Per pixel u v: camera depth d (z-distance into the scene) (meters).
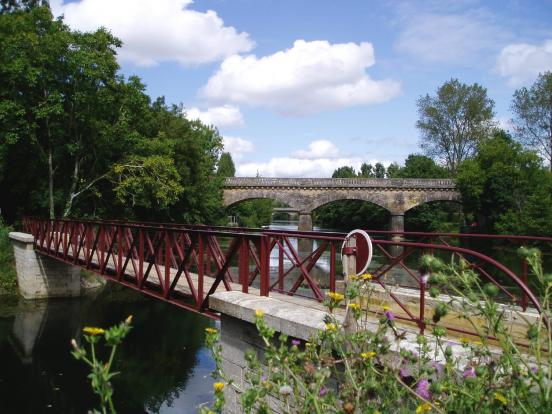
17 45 24.25
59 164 28.70
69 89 26.03
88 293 21.12
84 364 12.16
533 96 45.69
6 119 24.27
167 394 10.31
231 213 86.31
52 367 11.98
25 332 14.93
